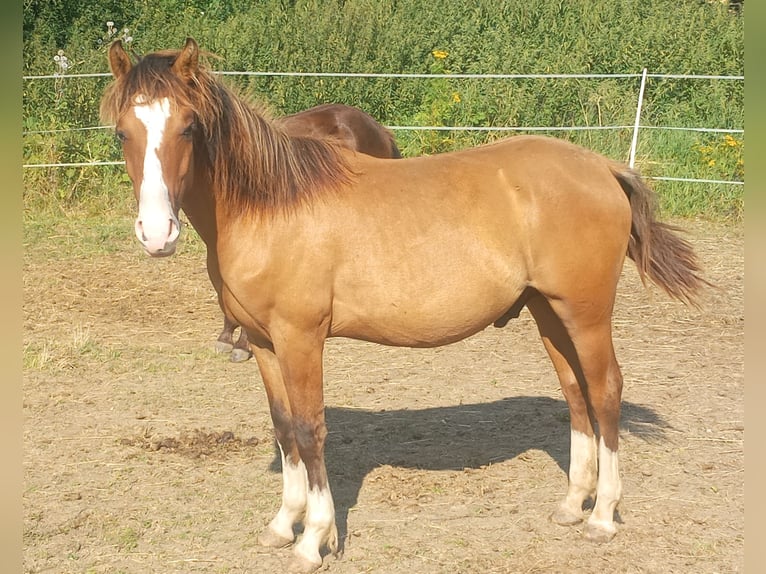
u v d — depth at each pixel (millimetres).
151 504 4352
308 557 3705
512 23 14031
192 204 3582
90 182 11219
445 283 3623
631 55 13109
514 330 7266
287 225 3535
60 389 5953
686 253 3973
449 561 3750
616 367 3883
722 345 6695
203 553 3893
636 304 7758
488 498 4371
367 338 3785
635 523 4051
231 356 6613
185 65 3316
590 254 3715
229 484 4582
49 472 4703
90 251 9344
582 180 3752
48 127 11742
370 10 13883
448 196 3691
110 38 13344
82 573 3713
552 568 3676
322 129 7488
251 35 12773
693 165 11359
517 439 5109
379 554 3824
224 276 3623
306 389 3650
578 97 12359
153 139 3158
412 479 4598
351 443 5086
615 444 3914
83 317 7477
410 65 13125
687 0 14898
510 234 3695
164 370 6352
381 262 3588
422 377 6195
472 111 12031
